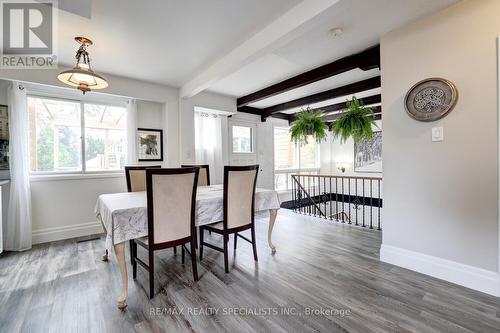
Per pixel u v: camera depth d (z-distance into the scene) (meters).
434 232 2.15
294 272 2.30
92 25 2.22
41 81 3.00
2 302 1.83
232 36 2.47
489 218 1.86
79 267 2.44
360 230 3.66
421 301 1.80
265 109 5.82
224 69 2.92
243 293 1.95
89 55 2.85
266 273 2.29
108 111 3.81
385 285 2.04
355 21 2.15
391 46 2.34
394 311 1.69
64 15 2.05
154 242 1.91
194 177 2.07
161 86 4.00
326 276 2.21
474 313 1.66
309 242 3.14
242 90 4.36
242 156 5.60
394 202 2.40
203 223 2.27
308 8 1.90
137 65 3.18
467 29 1.90
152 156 4.09
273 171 6.29
